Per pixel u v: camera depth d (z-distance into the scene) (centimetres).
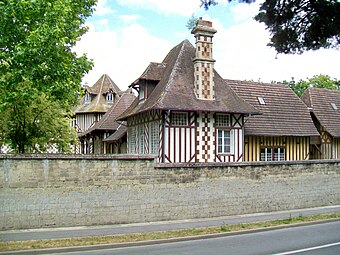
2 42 1491
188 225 1366
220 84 2255
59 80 1566
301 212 1678
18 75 1459
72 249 1009
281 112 2650
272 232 1277
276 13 736
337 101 3281
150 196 1448
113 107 3419
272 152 2462
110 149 3238
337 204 1906
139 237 1142
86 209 1352
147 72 2272
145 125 2217
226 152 2122
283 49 776
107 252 991
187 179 1516
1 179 1248
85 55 1816
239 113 2119
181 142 1989
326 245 1048
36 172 1290
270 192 1702
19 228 1266
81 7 1923
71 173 1334
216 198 1569
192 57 2272
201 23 2130
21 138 2089
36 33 1451
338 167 1920
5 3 1495
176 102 1997
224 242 1109
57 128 2214
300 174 1795
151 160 1455
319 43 744
